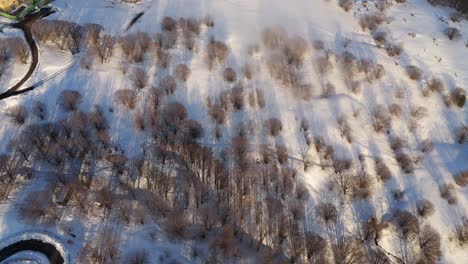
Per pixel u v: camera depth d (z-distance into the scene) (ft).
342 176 248.11
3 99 259.19
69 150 235.61
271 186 239.09
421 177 251.80
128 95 264.93
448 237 226.99
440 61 319.27
